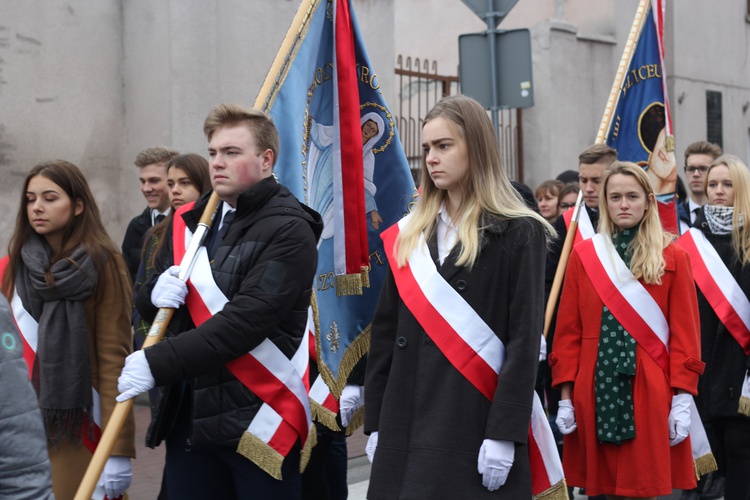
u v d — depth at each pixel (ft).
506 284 10.30
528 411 10.02
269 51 29.78
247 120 11.09
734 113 46.68
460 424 10.18
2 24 25.53
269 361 10.81
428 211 10.80
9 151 25.76
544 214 24.07
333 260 14.06
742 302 16.56
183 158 15.71
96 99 27.78
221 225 11.51
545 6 41.96
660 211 18.71
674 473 14.57
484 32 21.94
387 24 32.71
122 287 12.79
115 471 12.11
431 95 38.27
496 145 10.66
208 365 10.36
